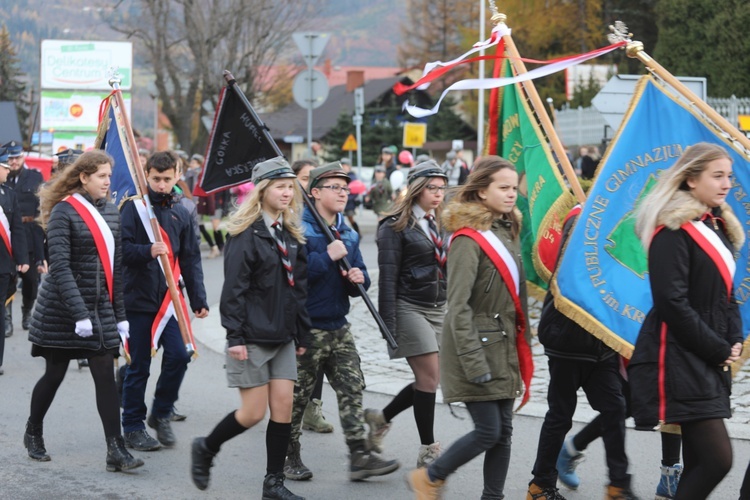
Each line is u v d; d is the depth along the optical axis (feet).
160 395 25.09
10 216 37.60
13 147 43.68
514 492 21.44
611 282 19.27
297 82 58.85
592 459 23.82
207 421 27.71
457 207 18.71
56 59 120.47
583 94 133.69
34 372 34.19
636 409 16.66
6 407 28.99
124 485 21.88
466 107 207.00
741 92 100.27
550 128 21.50
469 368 18.21
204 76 140.56
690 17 103.50
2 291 33.47
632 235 19.66
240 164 24.11
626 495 19.52
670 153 20.29
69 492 21.31
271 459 20.29
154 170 24.79
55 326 22.25
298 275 20.31
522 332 19.17
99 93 121.60
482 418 18.57
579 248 19.34
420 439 24.22
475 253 18.53
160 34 142.41
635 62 144.15
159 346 25.04
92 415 28.22
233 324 19.47
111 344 22.57
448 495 21.27
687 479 16.46
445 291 22.88
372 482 22.35
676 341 16.31
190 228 25.44
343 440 25.94
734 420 26.23
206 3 138.82
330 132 193.06
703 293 16.25
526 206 22.48
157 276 24.56
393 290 22.18
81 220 22.21
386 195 72.18
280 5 141.79
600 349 19.43
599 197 19.72
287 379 20.24
